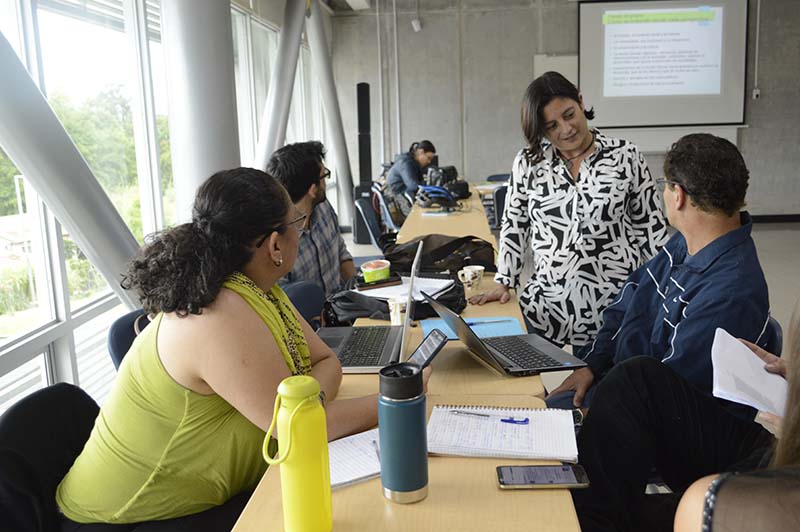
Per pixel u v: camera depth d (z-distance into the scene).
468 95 9.05
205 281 1.28
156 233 1.38
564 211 2.37
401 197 5.93
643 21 8.50
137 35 3.92
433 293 2.29
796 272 5.93
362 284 2.46
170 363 1.29
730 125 8.62
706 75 8.55
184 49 3.06
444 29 8.93
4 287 2.60
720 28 8.44
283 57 4.81
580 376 1.99
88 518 1.37
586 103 8.76
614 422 1.43
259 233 1.36
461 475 1.16
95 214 2.36
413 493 1.07
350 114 9.25
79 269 3.12
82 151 3.33
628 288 2.05
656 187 2.35
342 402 1.38
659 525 1.39
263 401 1.26
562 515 1.04
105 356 3.40
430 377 1.67
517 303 2.41
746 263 1.61
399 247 3.05
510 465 1.19
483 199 6.77
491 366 1.68
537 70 8.88
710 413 1.50
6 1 2.77
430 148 7.02
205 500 1.39
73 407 1.47
